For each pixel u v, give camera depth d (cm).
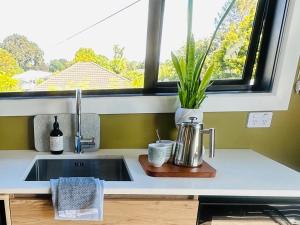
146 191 98
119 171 144
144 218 102
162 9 145
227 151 156
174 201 101
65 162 143
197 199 102
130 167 122
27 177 118
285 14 142
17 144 151
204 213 103
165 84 163
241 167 125
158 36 150
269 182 107
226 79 165
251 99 153
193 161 117
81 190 97
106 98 149
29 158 135
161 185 101
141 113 153
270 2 148
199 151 118
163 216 102
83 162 144
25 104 144
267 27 154
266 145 163
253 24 154
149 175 111
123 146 157
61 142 143
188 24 137
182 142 118
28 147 152
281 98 153
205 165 121
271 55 154
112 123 154
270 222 104
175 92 162
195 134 117
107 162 145
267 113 158
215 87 164
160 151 115
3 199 97
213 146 117
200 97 137
